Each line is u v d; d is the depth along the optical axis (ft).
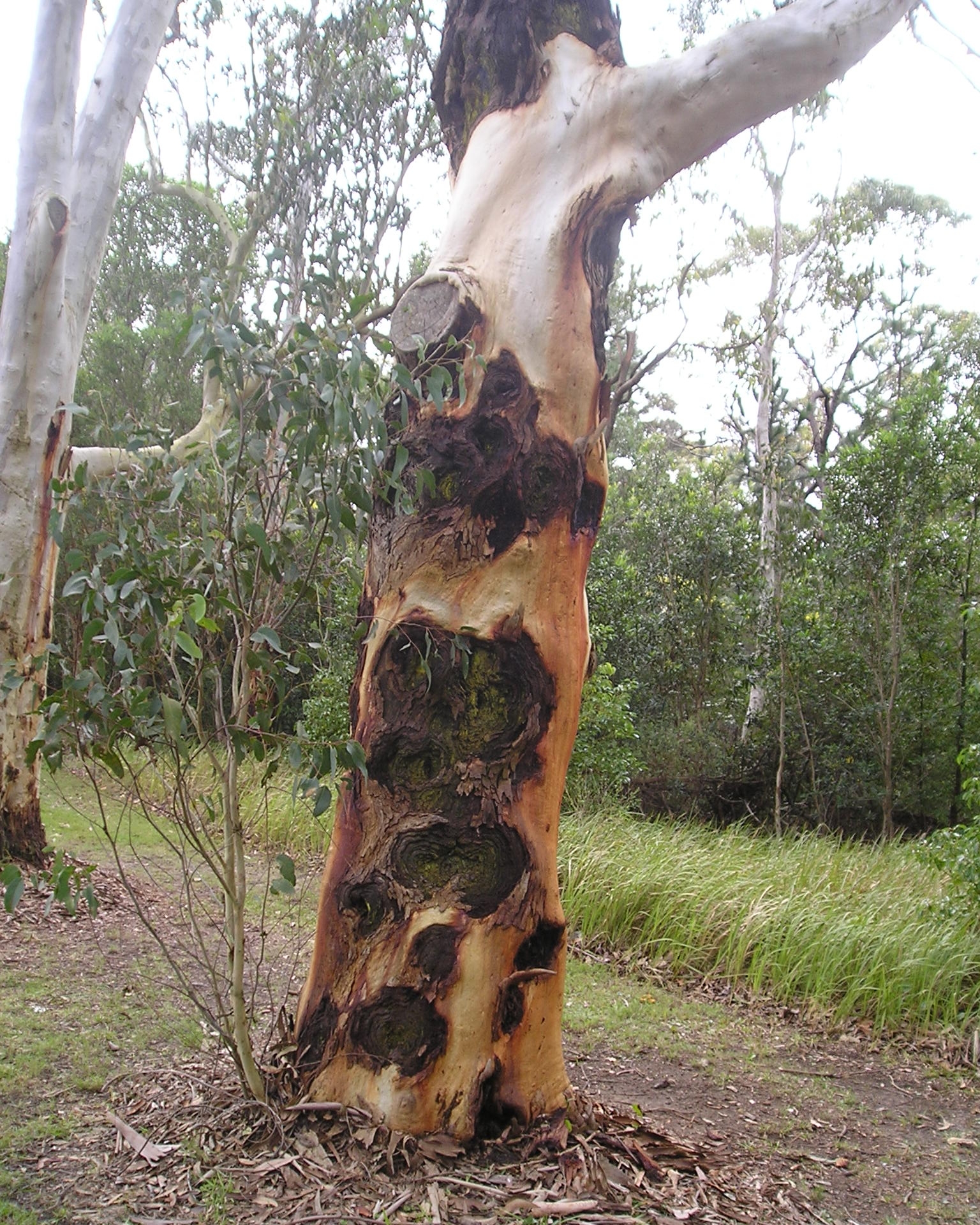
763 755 42.27
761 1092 14.96
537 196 11.38
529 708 10.73
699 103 11.80
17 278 21.67
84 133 23.52
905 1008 18.99
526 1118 10.41
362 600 11.29
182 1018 14.58
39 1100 11.49
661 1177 10.44
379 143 40.83
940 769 40.55
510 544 10.80
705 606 44.96
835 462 40.34
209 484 10.05
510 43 11.89
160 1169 9.70
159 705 9.40
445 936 10.25
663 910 22.35
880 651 39.22
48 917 19.36
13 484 21.91
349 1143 9.87
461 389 10.25
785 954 20.21
